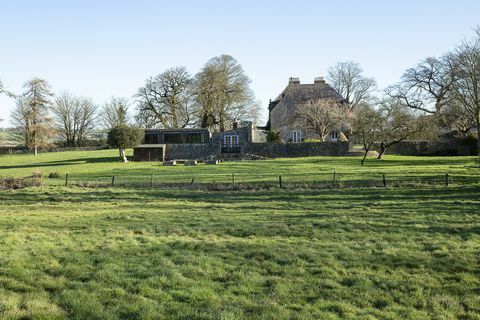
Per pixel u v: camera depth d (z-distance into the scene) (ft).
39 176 119.55
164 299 28.68
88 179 119.85
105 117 325.83
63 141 319.88
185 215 63.31
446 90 211.82
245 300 28.76
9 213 66.39
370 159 164.96
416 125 157.48
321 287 31.73
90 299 28.12
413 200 73.56
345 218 57.62
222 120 260.83
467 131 217.97
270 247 42.50
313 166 140.67
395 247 42.34
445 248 41.37
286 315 26.37
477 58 157.99
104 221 58.18
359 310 27.61
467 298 29.40
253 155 203.10
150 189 97.45
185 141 226.58
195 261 37.29
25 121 256.73
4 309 26.13
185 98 262.67
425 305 28.53
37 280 31.63
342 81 282.77
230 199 81.56
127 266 35.53
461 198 74.02
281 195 84.33
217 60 258.98
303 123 238.07
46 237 46.85
